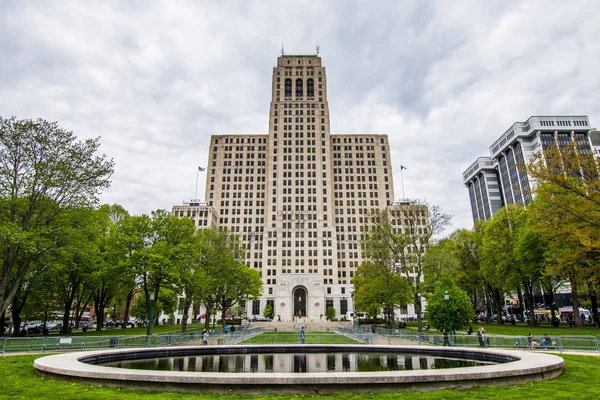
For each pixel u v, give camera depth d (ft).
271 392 43.19
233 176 491.31
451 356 84.74
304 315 420.36
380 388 43.75
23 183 111.55
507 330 166.09
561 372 56.65
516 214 198.49
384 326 219.61
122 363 76.18
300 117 487.20
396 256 170.81
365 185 478.18
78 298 207.21
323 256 430.61
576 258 92.02
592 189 87.04
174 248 150.82
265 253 433.89
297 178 464.24
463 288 232.53
